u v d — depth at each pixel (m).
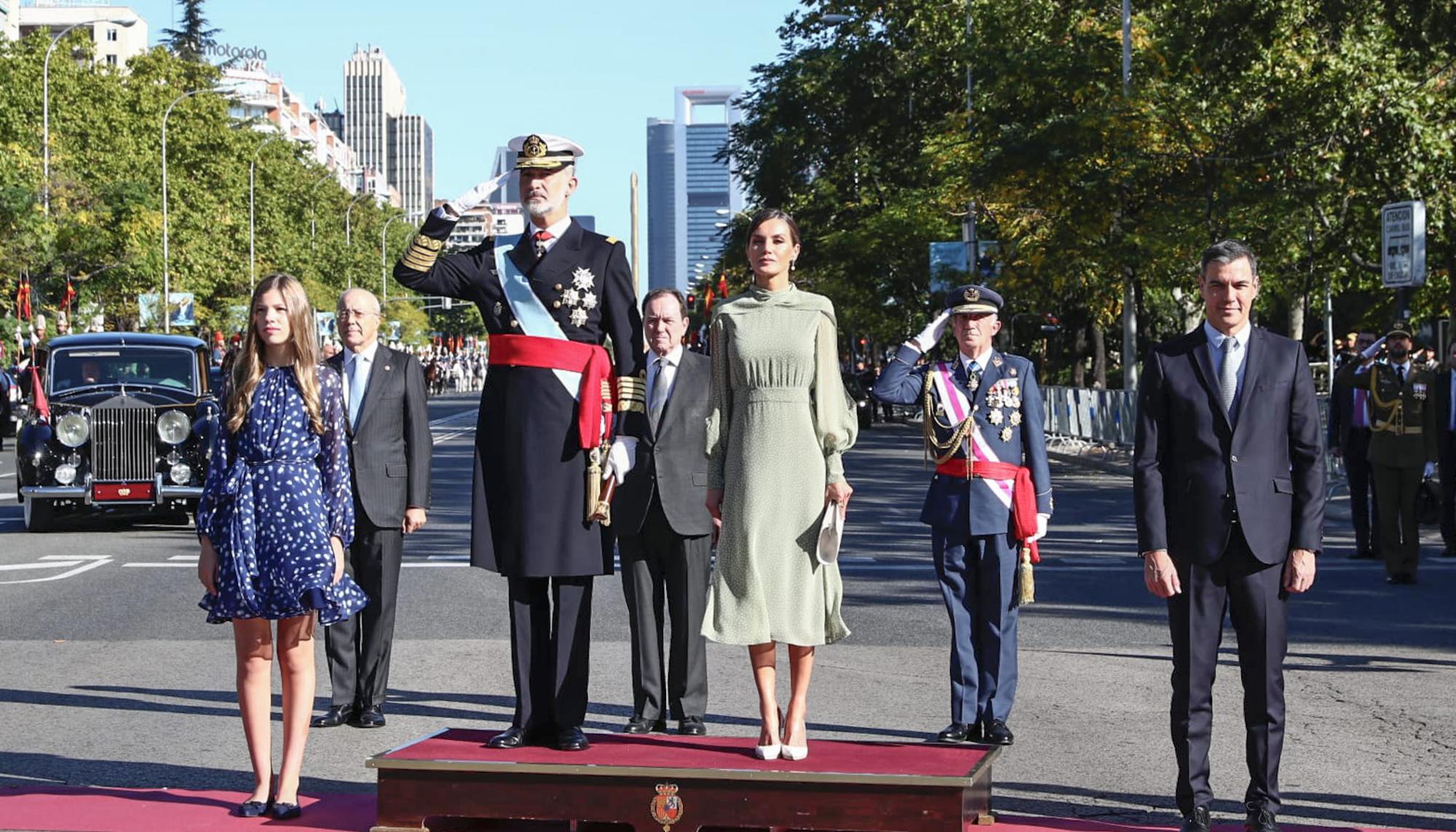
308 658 6.77
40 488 19.58
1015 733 8.53
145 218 60.09
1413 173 28.45
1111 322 43.31
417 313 139.50
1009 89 33.31
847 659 10.80
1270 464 6.23
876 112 49.97
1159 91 29.94
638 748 6.38
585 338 6.58
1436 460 14.61
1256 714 6.28
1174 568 6.29
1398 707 9.21
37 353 20.33
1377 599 13.62
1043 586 14.50
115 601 13.84
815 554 6.26
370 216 137.38
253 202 91.31
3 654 11.16
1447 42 25.66
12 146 57.91
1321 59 28.06
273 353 6.69
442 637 11.75
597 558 6.52
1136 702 9.35
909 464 32.19
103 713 9.15
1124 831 6.50
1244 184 29.36
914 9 47.81
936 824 5.80
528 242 6.61
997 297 8.60
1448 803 7.09
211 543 6.62
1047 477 8.43
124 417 19.75
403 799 6.11
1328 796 7.20
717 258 67.25
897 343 60.75
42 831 6.48
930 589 14.33
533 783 6.02
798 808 5.87
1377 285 41.94
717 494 6.43
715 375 6.44
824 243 49.16
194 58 108.75
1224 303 6.25
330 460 6.65
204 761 7.95
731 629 6.16
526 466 6.50
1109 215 31.44
